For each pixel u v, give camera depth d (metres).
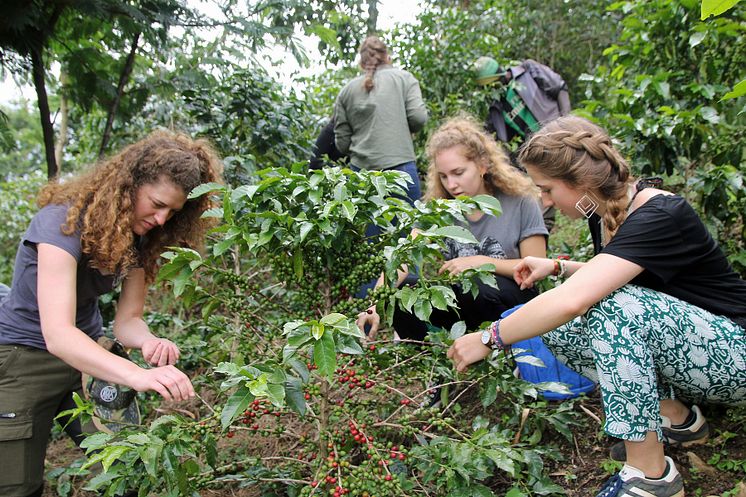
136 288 2.46
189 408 3.15
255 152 3.98
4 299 2.24
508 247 2.80
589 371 2.17
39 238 2.01
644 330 1.83
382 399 2.51
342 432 2.03
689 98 3.24
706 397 1.96
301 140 4.25
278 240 1.97
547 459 2.33
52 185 2.17
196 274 2.14
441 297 1.86
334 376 2.02
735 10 3.12
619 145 3.11
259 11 3.49
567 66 7.75
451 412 2.63
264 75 4.04
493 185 2.88
